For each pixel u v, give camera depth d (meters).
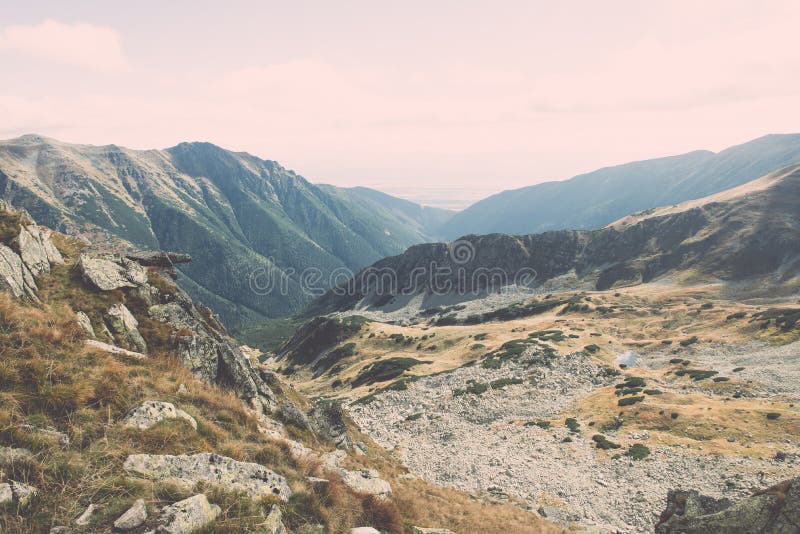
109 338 20.83
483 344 122.44
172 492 9.88
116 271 25.92
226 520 9.54
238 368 27.14
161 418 13.70
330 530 11.77
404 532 14.70
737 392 66.94
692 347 98.75
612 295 170.25
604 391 75.31
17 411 10.88
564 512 40.62
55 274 23.19
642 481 45.16
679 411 58.69
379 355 148.88
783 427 49.62
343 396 109.12
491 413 76.69
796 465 41.66
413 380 101.56
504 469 53.34
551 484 47.53
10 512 7.98
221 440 14.64
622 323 129.12
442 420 77.56
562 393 79.12
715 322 112.94
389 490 19.67
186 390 17.73
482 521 25.38
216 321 35.66
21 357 13.20
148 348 22.92
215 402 17.91
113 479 9.66
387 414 86.75
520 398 80.06
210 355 25.67
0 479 8.61
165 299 27.66
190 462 11.58
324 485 14.14
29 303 18.86
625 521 38.62
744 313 111.50
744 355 88.75
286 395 36.62
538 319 155.00
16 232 22.38
